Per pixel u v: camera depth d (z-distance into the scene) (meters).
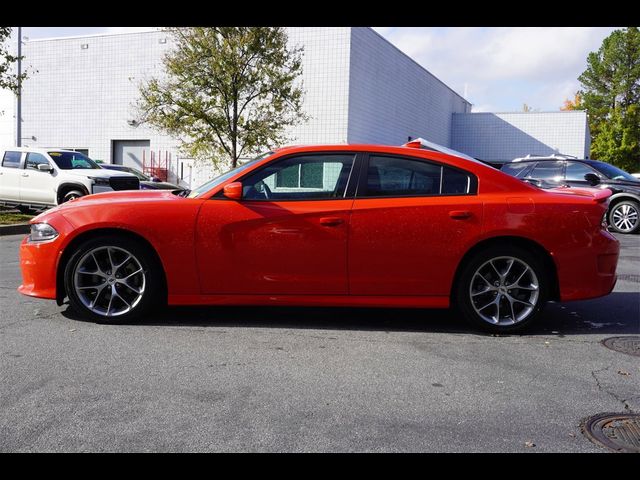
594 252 4.73
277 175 4.81
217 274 4.70
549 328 4.99
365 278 4.69
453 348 4.38
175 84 16.89
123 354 4.09
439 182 4.78
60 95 26.95
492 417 3.15
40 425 2.97
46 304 5.51
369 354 4.20
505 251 4.68
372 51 23.55
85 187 13.54
